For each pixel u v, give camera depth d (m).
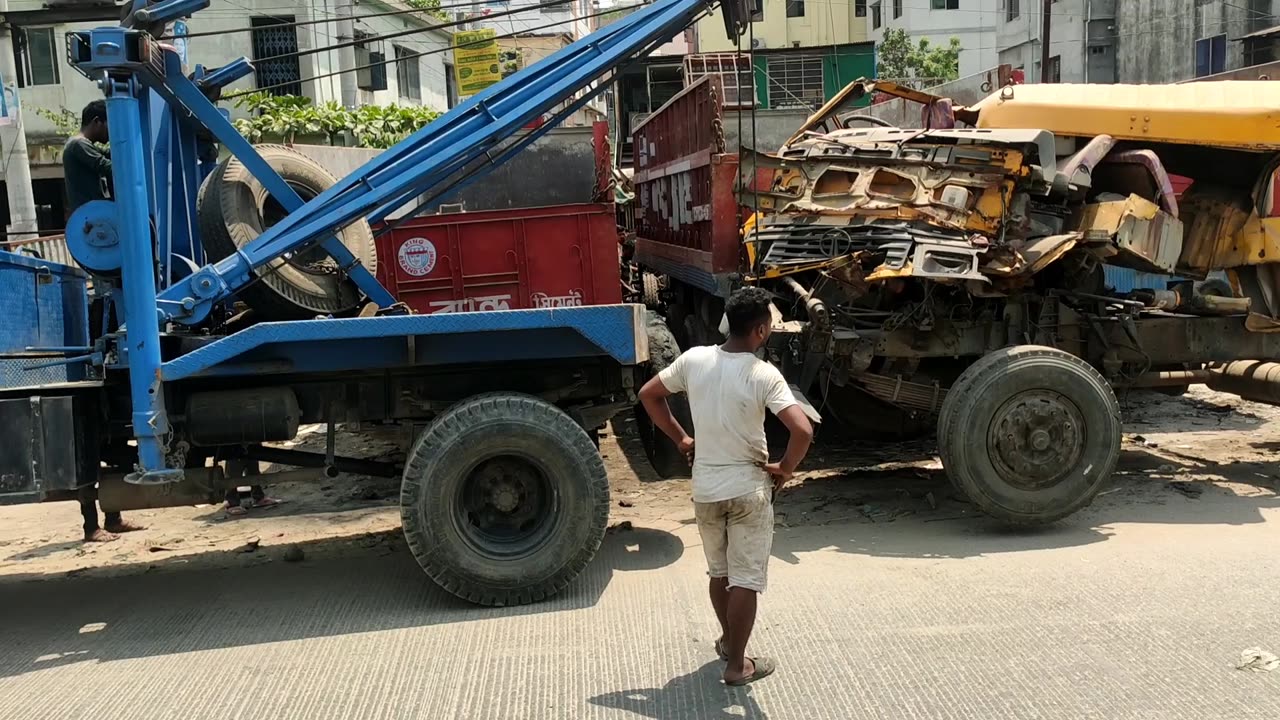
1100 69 29.05
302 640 4.70
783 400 3.77
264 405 5.10
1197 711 3.62
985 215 6.31
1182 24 25.47
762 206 7.03
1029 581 5.03
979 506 5.85
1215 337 6.88
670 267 9.71
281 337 4.79
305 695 4.06
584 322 5.02
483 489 5.07
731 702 3.83
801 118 13.73
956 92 16.47
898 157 6.59
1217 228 7.15
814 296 6.36
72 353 5.17
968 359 7.07
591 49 5.59
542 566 4.98
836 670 4.07
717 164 7.49
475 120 5.44
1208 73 24.53
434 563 4.89
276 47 19.08
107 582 5.85
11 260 4.84
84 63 4.57
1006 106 7.07
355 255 5.64
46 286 5.27
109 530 6.95
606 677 4.11
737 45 6.04
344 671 4.29
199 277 4.98
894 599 4.85
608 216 9.06
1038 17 31.34
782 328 6.38
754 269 6.85
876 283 6.34
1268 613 4.48
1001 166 6.25
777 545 5.90
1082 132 6.82
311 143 15.16
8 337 4.83
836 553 5.68
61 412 4.73
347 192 5.26
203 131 6.00
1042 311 6.58
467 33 18.62
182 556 6.35
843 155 6.75
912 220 6.29
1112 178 6.99
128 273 4.64
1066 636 4.32
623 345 5.06
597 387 5.57
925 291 6.25
